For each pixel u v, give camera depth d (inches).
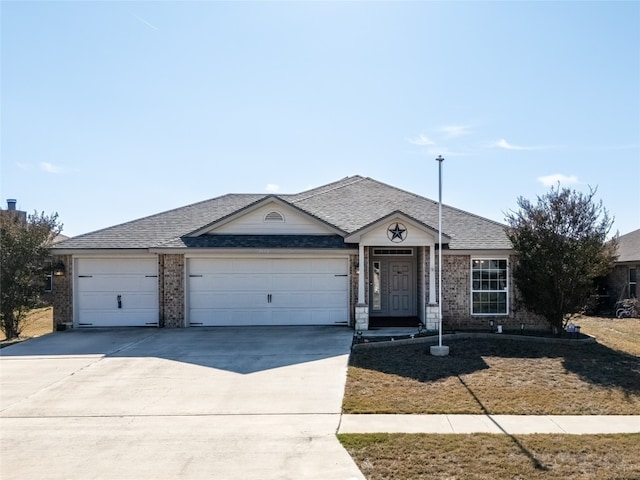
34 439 252.8
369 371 381.4
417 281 645.3
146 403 309.3
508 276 586.6
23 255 577.6
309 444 242.1
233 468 216.2
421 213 684.1
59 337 533.6
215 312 596.7
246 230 625.9
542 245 517.0
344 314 596.7
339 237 616.1
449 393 327.3
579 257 504.1
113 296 601.9
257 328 579.2
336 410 294.2
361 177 872.9
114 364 408.5
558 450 232.2
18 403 311.7
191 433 258.8
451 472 209.2
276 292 597.3
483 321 584.7
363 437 249.4
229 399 315.9
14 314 605.0
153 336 531.2
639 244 903.7
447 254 582.6
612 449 233.3
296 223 625.0
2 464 223.1
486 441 243.6
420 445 238.7
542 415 287.1
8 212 616.1
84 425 272.5
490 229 639.8
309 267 598.2
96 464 222.1
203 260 596.4
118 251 589.6
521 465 215.5
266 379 360.8
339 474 208.8
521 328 582.6
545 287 517.7
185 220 682.8
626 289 876.6
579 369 389.4
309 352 446.3
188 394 326.6
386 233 566.3
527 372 380.2
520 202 534.9
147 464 221.6
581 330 611.5
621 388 341.1
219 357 429.7
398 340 485.1
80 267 603.2
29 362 418.0
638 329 639.1
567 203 511.8
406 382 352.8
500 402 309.4
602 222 511.5
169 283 595.5
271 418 281.0
